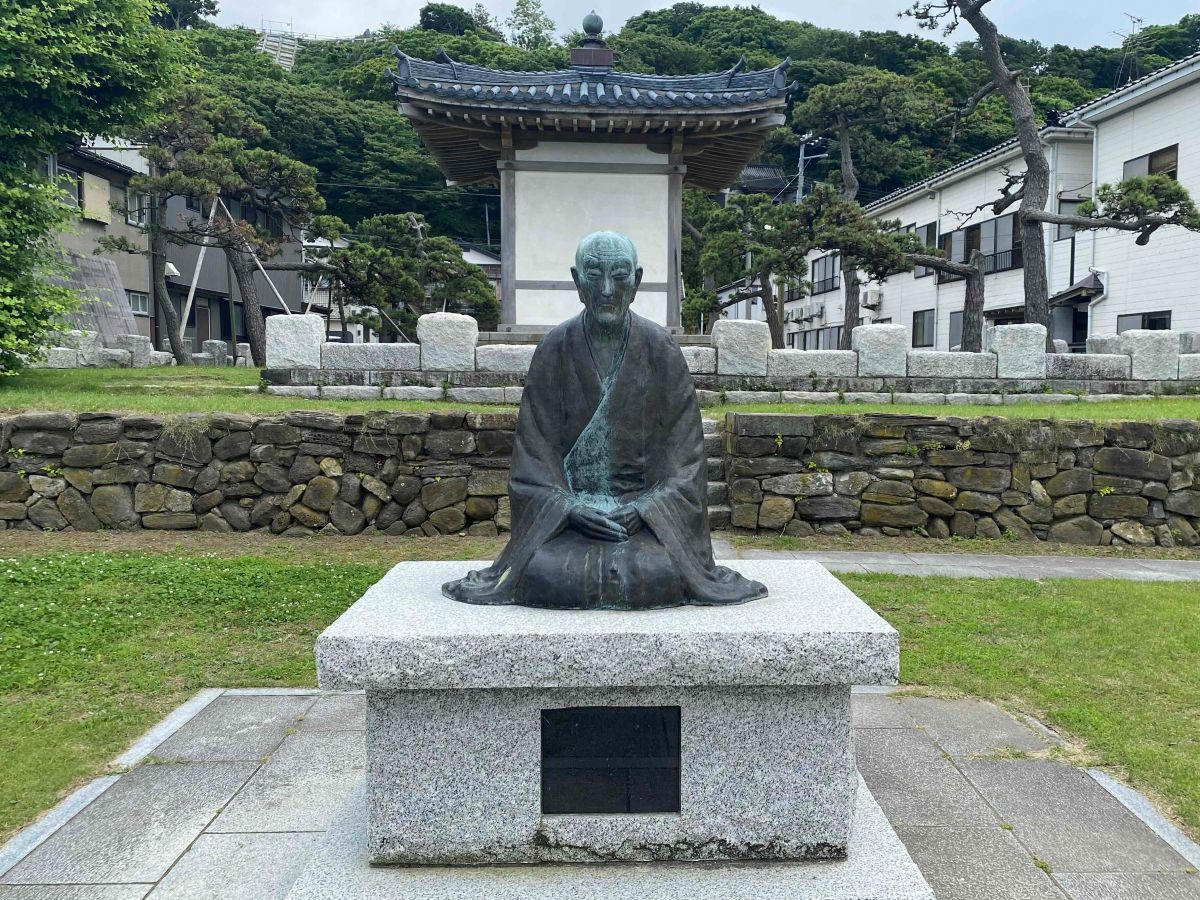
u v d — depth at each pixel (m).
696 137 14.44
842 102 25.86
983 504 8.95
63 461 8.41
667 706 2.97
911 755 4.22
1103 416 10.09
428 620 2.99
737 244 22.62
